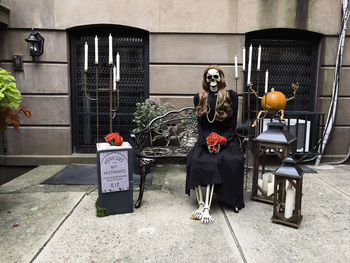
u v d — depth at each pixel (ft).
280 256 7.22
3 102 9.27
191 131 13.42
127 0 15.30
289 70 16.75
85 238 8.11
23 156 15.98
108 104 16.80
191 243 7.87
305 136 15.01
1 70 9.23
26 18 15.14
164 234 8.35
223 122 10.59
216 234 8.38
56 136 16.07
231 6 15.46
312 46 16.57
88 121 16.87
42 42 15.30
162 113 14.75
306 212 9.82
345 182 13.07
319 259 7.10
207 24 15.53
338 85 15.79
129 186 9.69
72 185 12.62
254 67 16.55
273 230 8.55
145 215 9.62
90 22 15.28
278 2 15.39
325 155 16.56
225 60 15.81
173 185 12.66
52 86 15.70
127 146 9.75
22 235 8.20
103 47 16.37
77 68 16.47
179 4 15.42
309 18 15.51
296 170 8.52
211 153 9.89
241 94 16.19
